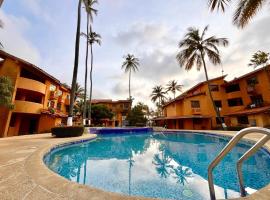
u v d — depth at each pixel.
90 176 5.49
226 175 5.29
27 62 15.70
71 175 5.57
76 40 15.71
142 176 5.52
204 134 18.16
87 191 2.54
